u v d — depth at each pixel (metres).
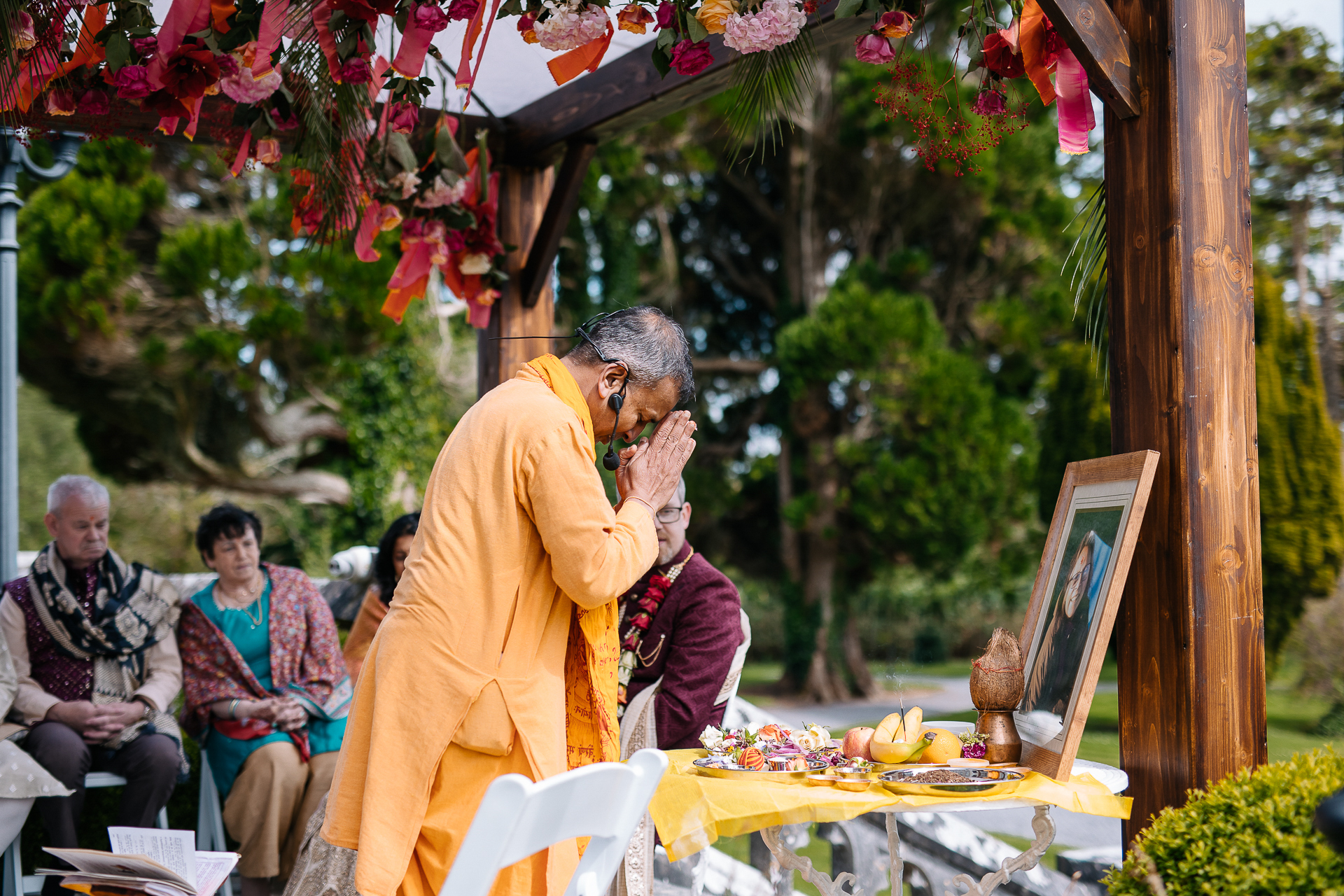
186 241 10.95
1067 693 2.07
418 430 12.93
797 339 12.21
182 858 2.06
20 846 3.29
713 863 3.62
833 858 3.45
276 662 3.68
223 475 13.30
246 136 2.88
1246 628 2.07
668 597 2.68
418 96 2.82
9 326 4.72
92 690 3.52
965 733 2.35
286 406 13.48
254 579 3.79
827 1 2.45
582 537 1.94
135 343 11.79
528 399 2.04
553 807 1.34
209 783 3.66
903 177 13.23
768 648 16.75
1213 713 2.03
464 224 3.53
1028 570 12.94
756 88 2.40
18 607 3.51
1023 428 12.10
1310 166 14.82
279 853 3.54
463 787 1.92
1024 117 2.35
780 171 14.07
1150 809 2.11
